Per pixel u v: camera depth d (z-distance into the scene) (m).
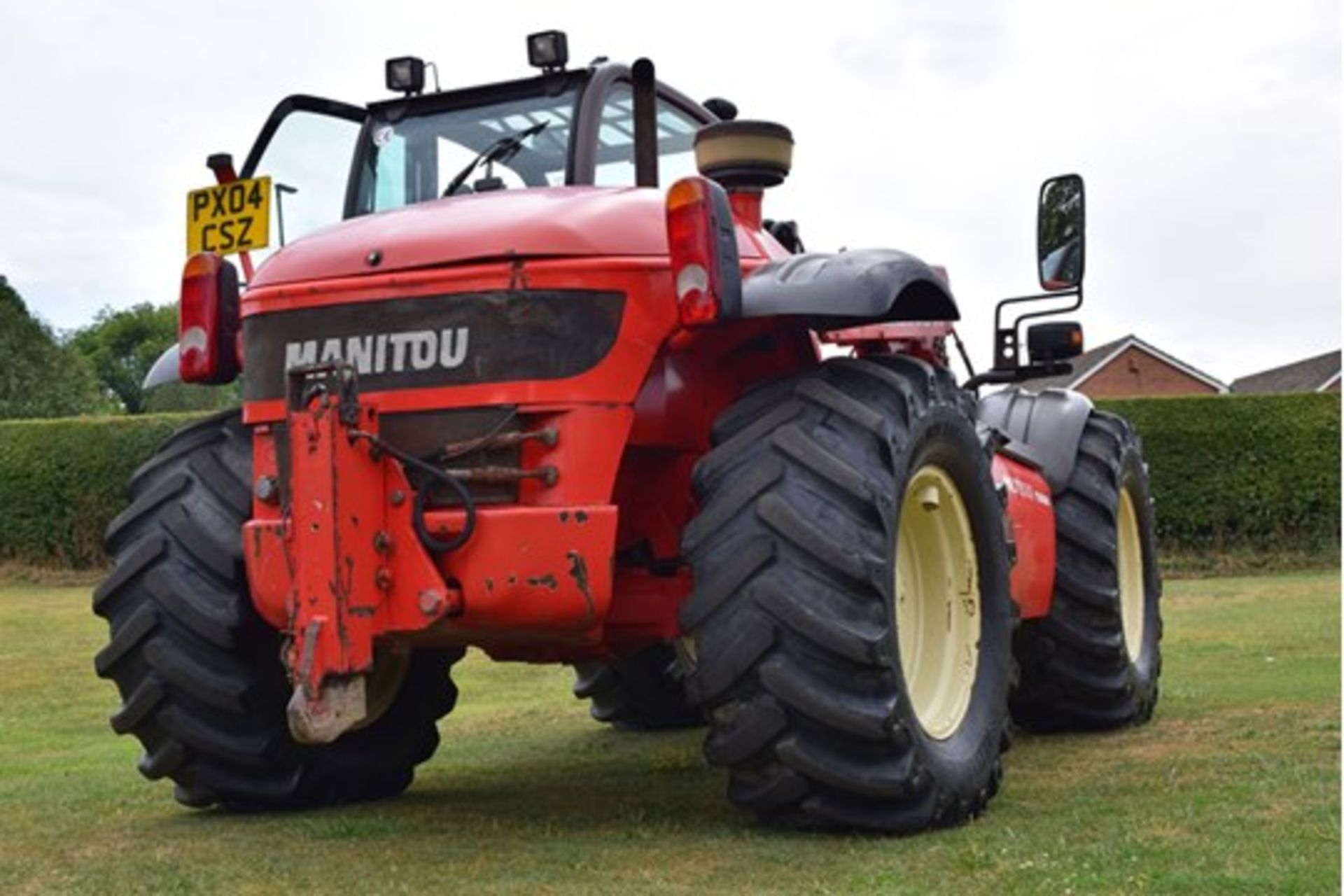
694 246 3.53
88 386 41.31
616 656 4.28
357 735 4.47
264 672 4.14
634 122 4.51
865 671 3.44
